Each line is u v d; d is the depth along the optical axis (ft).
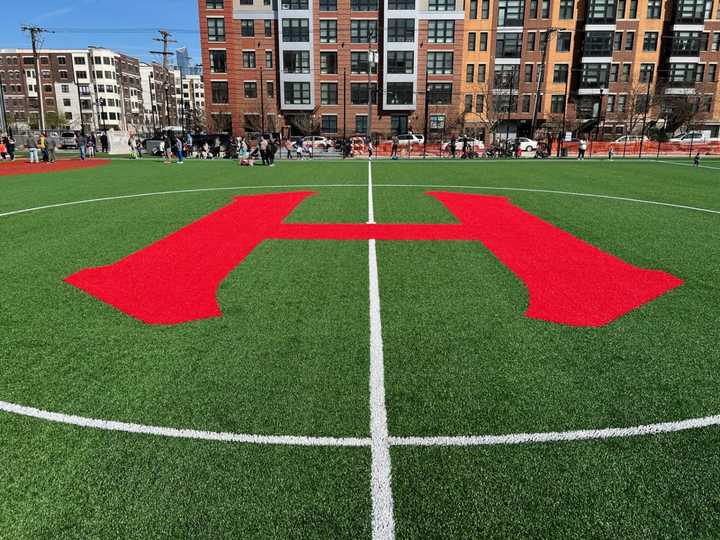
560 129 175.22
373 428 11.43
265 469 10.16
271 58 185.06
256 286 21.16
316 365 14.28
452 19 176.96
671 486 9.73
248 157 98.02
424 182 62.18
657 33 179.52
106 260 25.11
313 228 32.86
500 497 9.47
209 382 13.37
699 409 12.17
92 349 15.26
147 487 9.71
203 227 33.09
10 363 14.38
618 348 15.35
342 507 9.24
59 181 62.28
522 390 12.99
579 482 9.82
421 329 16.72
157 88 394.73
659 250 27.48
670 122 178.29
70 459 10.44
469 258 25.67
